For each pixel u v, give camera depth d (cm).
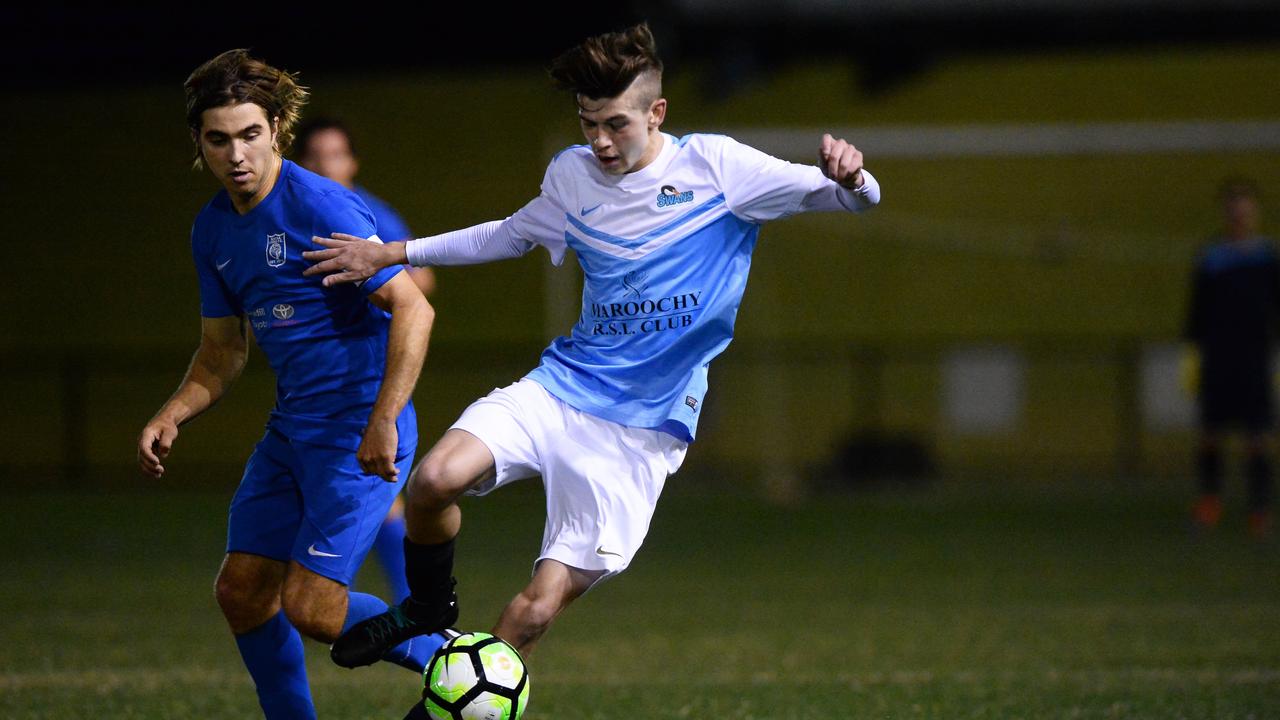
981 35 5653
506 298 6134
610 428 1503
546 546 1491
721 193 1498
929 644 2459
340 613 1473
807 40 5634
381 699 1961
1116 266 6034
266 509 1493
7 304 6269
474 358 6125
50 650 2386
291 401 1495
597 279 1514
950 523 4531
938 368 6038
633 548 1505
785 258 6134
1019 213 6069
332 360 1477
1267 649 2372
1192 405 5844
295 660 1527
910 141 6072
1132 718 1794
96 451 6206
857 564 3619
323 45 5388
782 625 2695
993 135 6056
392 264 1445
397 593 2111
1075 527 4381
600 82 1411
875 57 5862
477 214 6144
